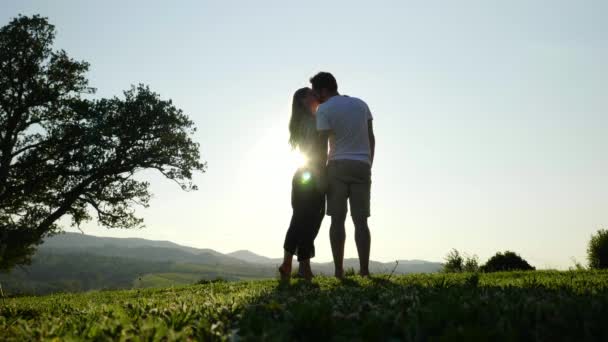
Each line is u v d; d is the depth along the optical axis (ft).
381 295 11.00
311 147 17.06
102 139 76.43
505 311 7.97
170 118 82.07
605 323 6.54
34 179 73.87
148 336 8.04
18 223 72.28
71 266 638.94
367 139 17.28
